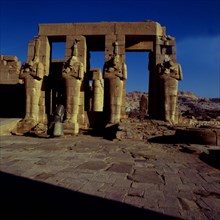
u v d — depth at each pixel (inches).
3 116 858.1
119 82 684.1
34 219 130.6
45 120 737.0
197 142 461.1
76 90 698.2
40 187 187.8
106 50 737.6
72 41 753.6
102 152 370.6
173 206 156.7
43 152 358.9
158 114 700.7
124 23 743.7
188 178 227.5
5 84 903.1
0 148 392.8
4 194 169.6
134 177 224.5
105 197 168.6
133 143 489.1
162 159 321.1
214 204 162.7
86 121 732.0
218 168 272.5
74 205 152.9
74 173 233.1
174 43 731.4
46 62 762.8
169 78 672.4
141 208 151.3
